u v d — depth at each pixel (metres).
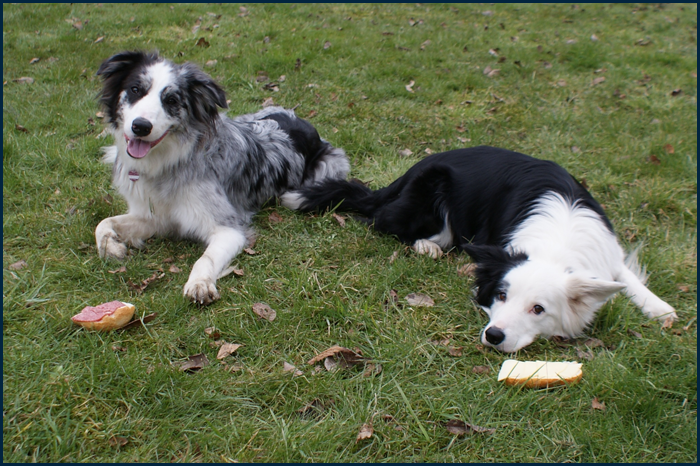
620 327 1.53
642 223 1.88
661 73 3.12
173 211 1.70
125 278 1.59
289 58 2.83
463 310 1.56
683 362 1.46
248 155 1.82
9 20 3.31
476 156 1.78
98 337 1.44
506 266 1.49
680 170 2.11
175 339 1.46
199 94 1.67
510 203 1.64
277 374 1.40
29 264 1.60
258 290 1.58
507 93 2.71
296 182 1.97
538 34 3.80
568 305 1.47
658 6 4.82
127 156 1.67
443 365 1.44
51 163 1.96
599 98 2.74
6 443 1.28
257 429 1.33
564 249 1.52
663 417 1.36
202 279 1.55
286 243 1.74
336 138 2.19
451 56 3.17
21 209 1.78
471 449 1.32
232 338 1.47
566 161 2.13
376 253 1.73
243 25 3.45
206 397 1.36
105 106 1.69
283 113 2.05
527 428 1.35
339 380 1.40
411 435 1.33
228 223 1.71
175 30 3.37
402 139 2.23
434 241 1.78
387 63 2.95
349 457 1.30
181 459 1.29
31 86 2.42
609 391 1.39
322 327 1.51
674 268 1.71
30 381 1.35
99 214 1.77
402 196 1.78
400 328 1.51
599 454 1.32
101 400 1.35
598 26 4.13
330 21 3.70
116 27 3.33
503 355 1.46
